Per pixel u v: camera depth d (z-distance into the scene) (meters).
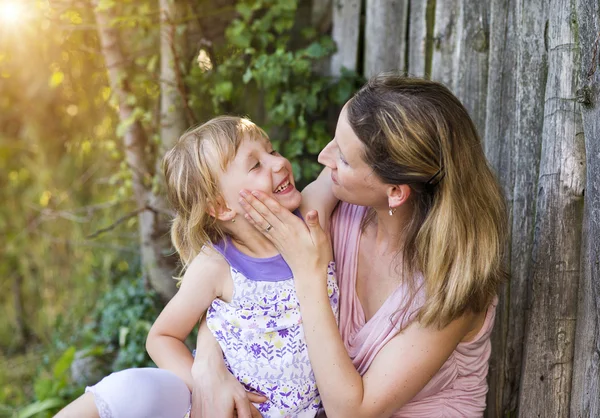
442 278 1.44
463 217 1.43
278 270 1.58
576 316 1.59
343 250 1.66
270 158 1.58
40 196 3.75
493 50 1.89
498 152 1.89
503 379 1.88
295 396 1.57
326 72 2.55
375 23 2.37
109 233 3.44
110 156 3.07
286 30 2.64
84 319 3.42
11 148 3.91
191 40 2.59
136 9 2.58
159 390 1.47
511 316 1.82
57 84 2.88
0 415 2.94
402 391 1.46
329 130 2.56
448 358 1.58
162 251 2.71
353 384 1.45
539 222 1.64
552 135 1.59
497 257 1.50
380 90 1.44
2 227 3.85
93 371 2.90
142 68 2.66
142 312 2.84
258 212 1.51
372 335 1.55
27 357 3.52
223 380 1.54
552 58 1.59
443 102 1.43
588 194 1.50
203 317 1.70
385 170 1.42
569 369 1.62
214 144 1.55
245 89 2.61
